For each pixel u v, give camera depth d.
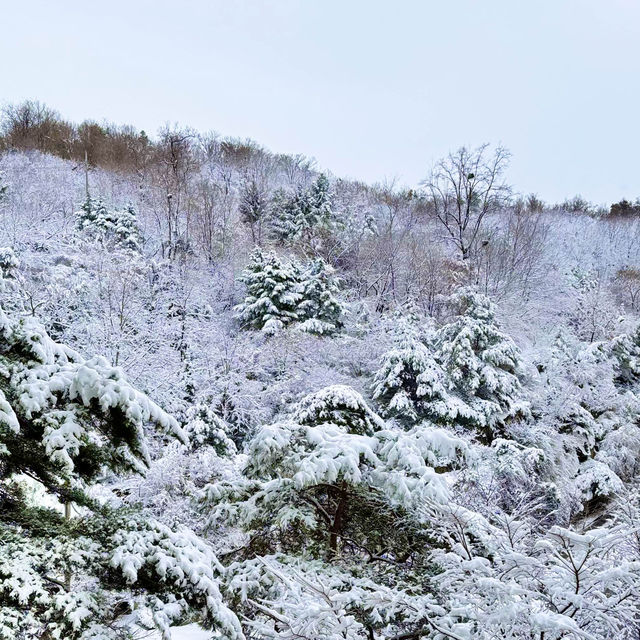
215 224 31.33
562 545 4.70
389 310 26.30
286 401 19.30
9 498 4.75
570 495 15.30
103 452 4.26
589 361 22.16
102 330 17.78
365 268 30.05
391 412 18.05
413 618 5.05
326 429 7.13
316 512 7.14
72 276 19.84
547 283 32.28
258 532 7.05
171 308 21.95
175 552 4.05
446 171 33.53
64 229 24.11
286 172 52.41
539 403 20.33
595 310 27.61
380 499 6.92
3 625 3.14
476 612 4.61
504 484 13.91
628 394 21.41
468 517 5.62
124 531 4.12
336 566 6.39
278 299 23.12
